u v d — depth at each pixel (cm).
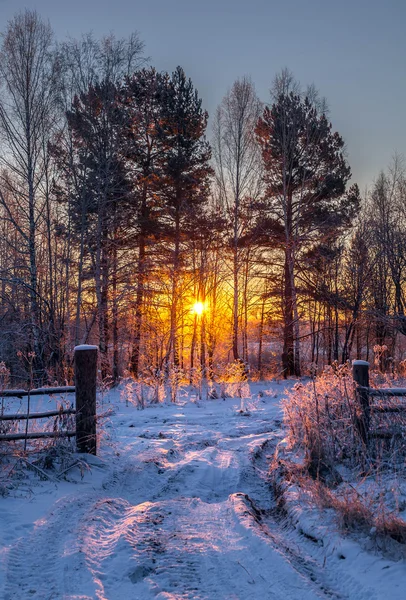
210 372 2262
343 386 832
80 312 2422
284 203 2741
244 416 1394
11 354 2159
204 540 502
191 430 1177
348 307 2691
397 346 2645
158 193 2839
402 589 377
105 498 650
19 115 2159
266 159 2877
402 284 2453
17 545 470
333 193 2848
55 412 802
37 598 380
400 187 2884
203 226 2808
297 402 898
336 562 446
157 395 1734
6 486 642
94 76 2270
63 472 715
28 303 2339
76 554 446
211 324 3275
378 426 763
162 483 746
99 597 379
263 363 3916
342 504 515
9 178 2245
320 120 2892
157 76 2848
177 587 400
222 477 779
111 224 2442
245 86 2886
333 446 746
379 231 2466
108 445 913
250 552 468
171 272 2684
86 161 2205
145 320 2698
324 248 2823
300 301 2867
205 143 2930
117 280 2516
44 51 2212
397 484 584
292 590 393
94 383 812
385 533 457
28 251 2284
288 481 678
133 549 470
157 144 2834
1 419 757
